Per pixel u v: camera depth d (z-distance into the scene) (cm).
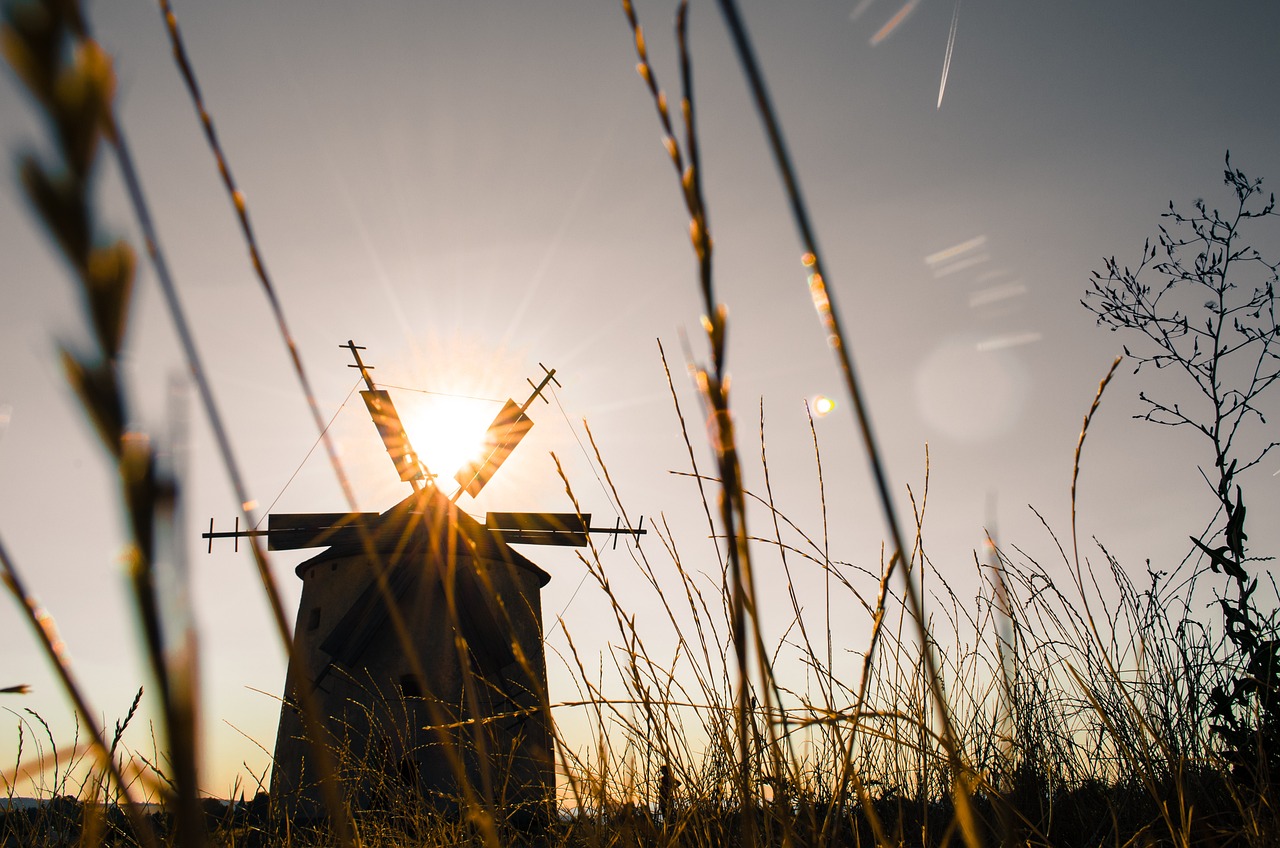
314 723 51
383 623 1453
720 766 232
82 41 20
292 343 66
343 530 1647
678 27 57
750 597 90
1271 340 369
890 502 57
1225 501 361
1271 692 320
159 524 20
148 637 20
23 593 42
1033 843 250
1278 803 253
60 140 19
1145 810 290
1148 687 323
